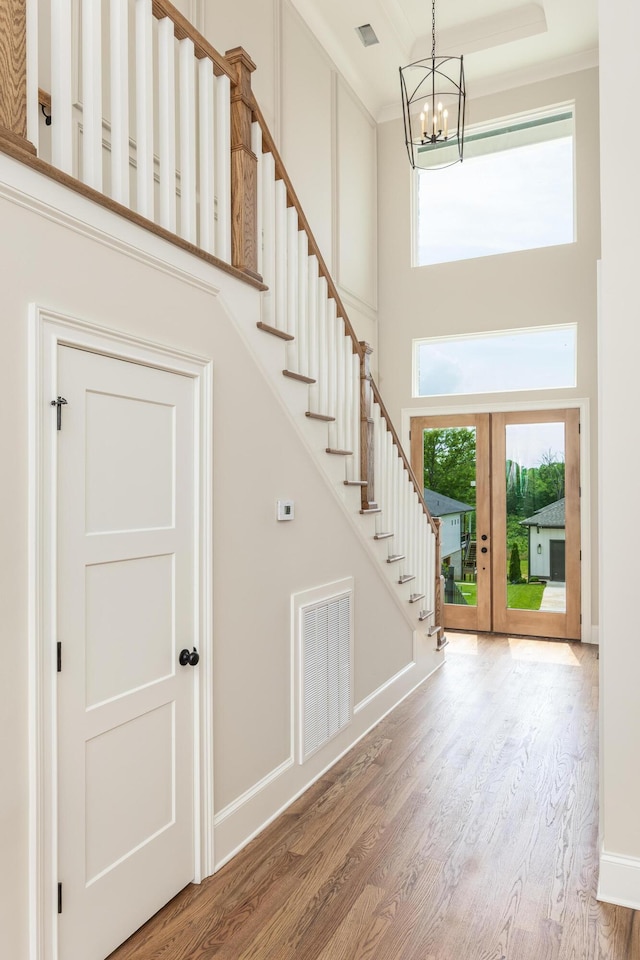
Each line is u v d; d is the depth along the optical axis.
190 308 2.35
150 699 2.13
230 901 2.24
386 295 6.84
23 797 1.66
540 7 5.55
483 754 3.52
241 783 2.63
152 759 2.15
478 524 6.51
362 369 3.94
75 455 1.84
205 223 2.53
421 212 6.84
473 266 6.50
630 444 2.31
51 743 1.73
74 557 1.84
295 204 3.19
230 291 2.59
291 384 3.06
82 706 1.85
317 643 3.26
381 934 2.08
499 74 6.27
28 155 1.64
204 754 2.38
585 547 6.02
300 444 3.15
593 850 2.59
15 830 1.64
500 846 2.61
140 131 2.18
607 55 2.32
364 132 6.60
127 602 2.05
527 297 6.26
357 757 3.49
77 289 1.84
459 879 2.38
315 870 2.43
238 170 2.71
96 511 1.92
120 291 2.01
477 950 2.01
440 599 5.39
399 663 4.45
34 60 1.74
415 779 3.22
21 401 1.67
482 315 6.43
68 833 1.80
